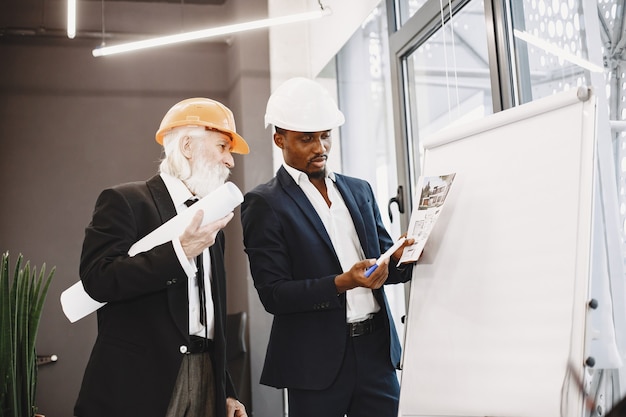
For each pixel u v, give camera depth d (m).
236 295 4.81
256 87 4.79
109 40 4.95
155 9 5.07
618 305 2.05
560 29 2.37
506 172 1.75
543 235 1.59
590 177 1.52
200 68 5.10
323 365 2.01
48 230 4.70
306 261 2.09
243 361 4.00
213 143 1.91
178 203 1.85
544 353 1.52
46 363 4.53
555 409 1.46
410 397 1.86
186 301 1.75
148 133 4.95
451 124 3.12
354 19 3.75
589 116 1.56
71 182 4.78
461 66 3.00
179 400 1.74
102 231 1.73
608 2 2.16
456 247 1.84
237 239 4.82
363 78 4.21
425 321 1.88
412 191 3.50
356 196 2.25
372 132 4.16
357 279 1.87
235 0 4.92
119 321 1.74
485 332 1.69
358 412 2.06
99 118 4.88
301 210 2.15
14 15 4.81
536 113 1.71
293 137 2.19
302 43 4.81
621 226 2.11
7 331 2.35
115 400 1.66
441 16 3.04
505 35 2.57
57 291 4.64
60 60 4.87
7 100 4.76
